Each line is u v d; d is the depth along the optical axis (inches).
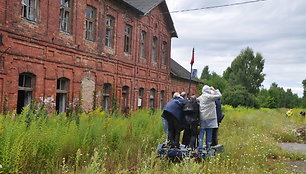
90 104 633.0
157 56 965.2
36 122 302.5
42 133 265.9
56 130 284.0
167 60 1047.6
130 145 356.2
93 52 637.3
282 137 642.8
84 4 604.4
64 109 567.2
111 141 355.6
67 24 571.2
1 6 417.7
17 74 449.7
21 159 230.1
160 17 976.3
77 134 321.7
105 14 679.7
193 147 322.7
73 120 367.9
